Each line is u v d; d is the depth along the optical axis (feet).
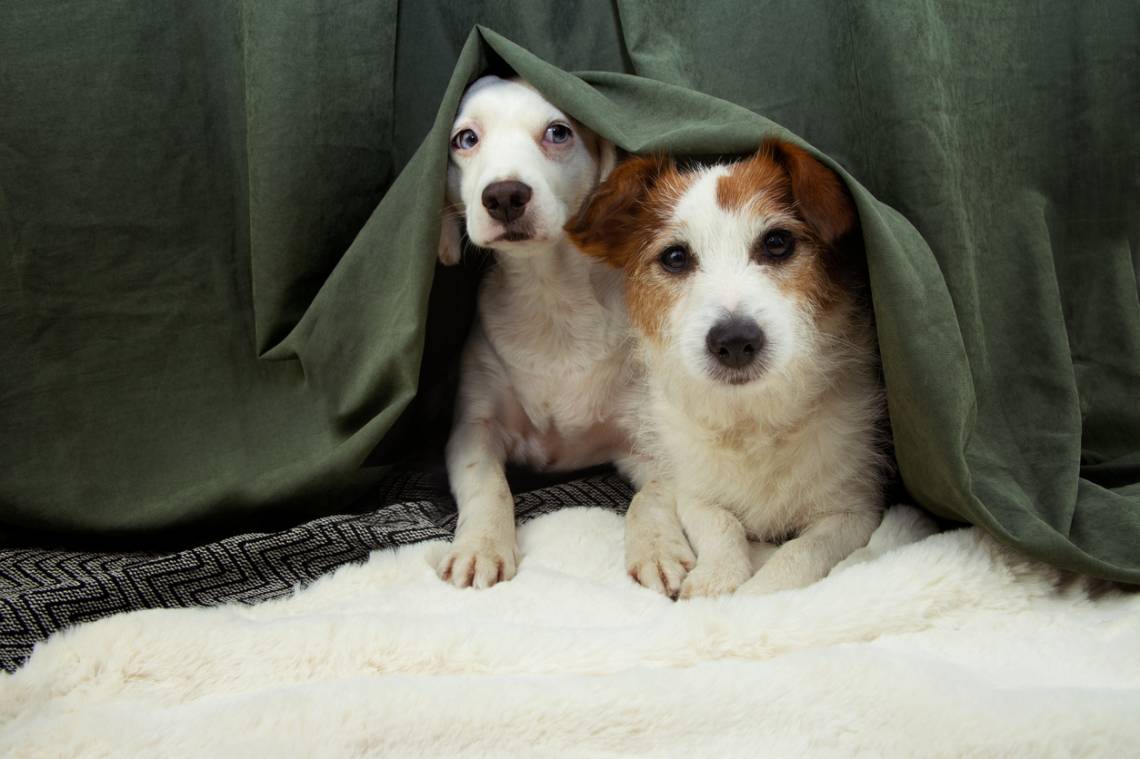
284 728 1.85
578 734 1.84
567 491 2.72
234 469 2.54
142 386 2.59
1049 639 2.03
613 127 2.37
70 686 1.98
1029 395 2.36
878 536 2.34
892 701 1.85
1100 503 2.24
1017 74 2.43
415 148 2.71
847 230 2.24
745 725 1.85
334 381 2.50
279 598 2.25
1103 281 2.45
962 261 2.31
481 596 2.22
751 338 2.27
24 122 2.52
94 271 2.57
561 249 2.70
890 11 2.33
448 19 2.68
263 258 2.55
